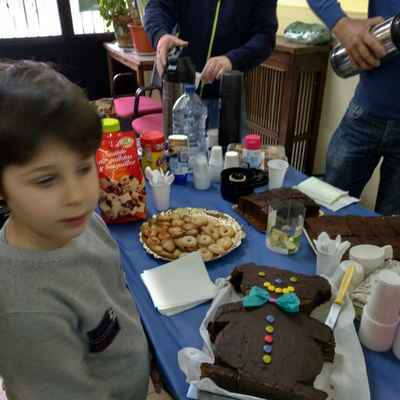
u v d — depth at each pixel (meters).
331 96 2.48
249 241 1.05
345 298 0.78
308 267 0.95
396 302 0.67
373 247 0.91
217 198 1.27
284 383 0.61
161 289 0.85
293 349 0.67
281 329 0.71
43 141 0.46
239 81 1.40
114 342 0.68
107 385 0.68
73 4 3.46
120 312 0.71
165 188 1.16
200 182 1.31
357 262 0.87
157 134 1.34
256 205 1.11
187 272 0.90
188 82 1.48
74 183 0.51
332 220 1.08
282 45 2.29
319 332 0.70
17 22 3.36
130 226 1.12
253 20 1.75
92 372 0.67
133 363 0.72
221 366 0.65
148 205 1.23
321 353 0.67
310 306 0.78
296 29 2.39
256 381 0.62
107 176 1.07
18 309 0.50
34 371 0.53
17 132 0.45
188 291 0.85
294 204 1.01
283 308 0.74
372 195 2.36
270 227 1.01
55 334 0.53
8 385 0.63
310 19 2.45
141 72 2.98
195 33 1.81
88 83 3.82
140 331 0.77
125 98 3.08
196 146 1.45
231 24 1.76
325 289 0.80
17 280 0.53
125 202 1.10
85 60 3.72
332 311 0.76
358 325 0.78
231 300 0.83
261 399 0.61
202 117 1.46
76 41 3.60
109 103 1.55
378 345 0.71
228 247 0.99
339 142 1.70
